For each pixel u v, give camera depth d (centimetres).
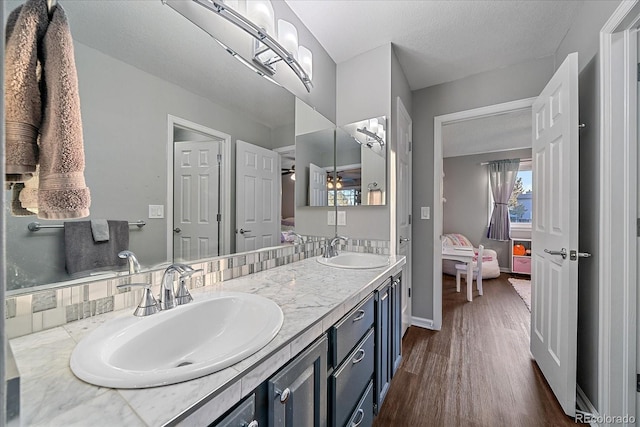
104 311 79
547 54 200
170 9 95
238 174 126
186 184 104
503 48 194
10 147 48
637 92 122
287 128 158
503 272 480
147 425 39
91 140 76
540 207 176
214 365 52
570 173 136
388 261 170
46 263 68
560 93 147
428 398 152
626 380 121
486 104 226
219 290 104
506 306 304
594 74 138
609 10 124
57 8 54
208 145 112
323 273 136
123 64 83
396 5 153
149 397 45
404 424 134
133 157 86
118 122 82
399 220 212
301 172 172
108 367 52
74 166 55
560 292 144
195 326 83
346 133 208
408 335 233
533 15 160
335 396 90
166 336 75
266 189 144
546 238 165
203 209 111
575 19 160
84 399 44
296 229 170
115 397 45
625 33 122
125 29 83
